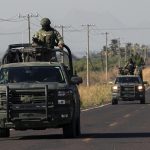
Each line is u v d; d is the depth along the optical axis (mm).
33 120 37406
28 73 39375
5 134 40156
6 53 41375
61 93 37500
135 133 42406
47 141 36938
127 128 47281
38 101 37438
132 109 78438
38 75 39250
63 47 41562
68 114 37594
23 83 38219
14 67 39812
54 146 34031
